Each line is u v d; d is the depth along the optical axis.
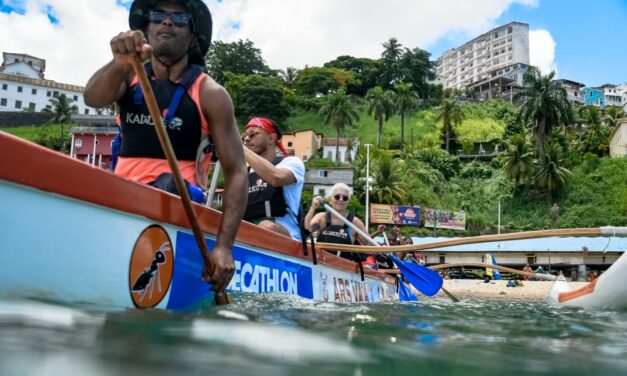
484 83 103.44
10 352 0.78
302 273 3.42
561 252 36.00
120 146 2.55
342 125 60.12
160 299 1.89
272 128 4.09
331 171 50.72
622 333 1.90
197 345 1.00
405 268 5.30
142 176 2.38
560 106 54.81
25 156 1.33
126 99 2.40
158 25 2.32
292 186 3.91
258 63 83.19
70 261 1.49
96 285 1.59
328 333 1.38
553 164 51.97
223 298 2.07
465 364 1.10
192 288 2.11
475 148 66.56
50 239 1.43
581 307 3.53
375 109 63.69
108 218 1.63
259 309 2.02
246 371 0.84
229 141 2.28
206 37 2.50
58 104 58.72
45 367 0.72
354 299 4.60
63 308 1.28
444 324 1.92
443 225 49.38
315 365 0.95
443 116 65.69
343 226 5.69
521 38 117.00
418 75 86.81
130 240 1.73
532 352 1.33
